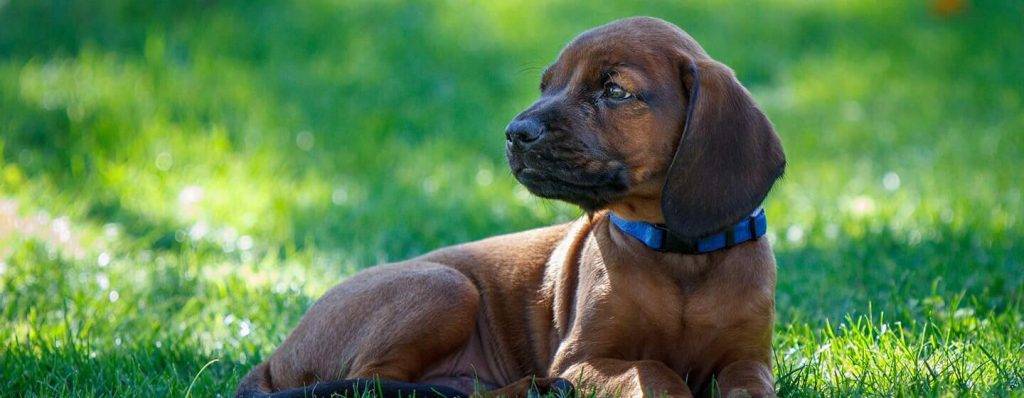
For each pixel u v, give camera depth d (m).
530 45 18.22
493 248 6.57
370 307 6.09
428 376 6.16
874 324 7.55
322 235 11.07
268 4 18.39
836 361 6.50
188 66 15.76
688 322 5.64
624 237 5.74
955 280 8.55
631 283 5.65
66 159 12.98
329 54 17.17
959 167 13.90
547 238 6.48
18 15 17.02
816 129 16.27
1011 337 6.91
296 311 8.30
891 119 16.86
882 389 5.85
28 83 14.45
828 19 21.38
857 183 13.41
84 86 14.46
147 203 12.00
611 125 5.54
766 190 5.51
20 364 6.74
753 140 5.52
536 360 6.19
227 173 13.00
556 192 5.61
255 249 10.65
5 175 11.91
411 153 14.39
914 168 14.04
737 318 5.64
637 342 5.72
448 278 6.12
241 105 14.89
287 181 13.09
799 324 7.35
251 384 6.22
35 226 10.42
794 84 18.59
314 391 5.59
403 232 11.12
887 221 10.77
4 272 8.99
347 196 12.65
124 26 17.00
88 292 8.57
